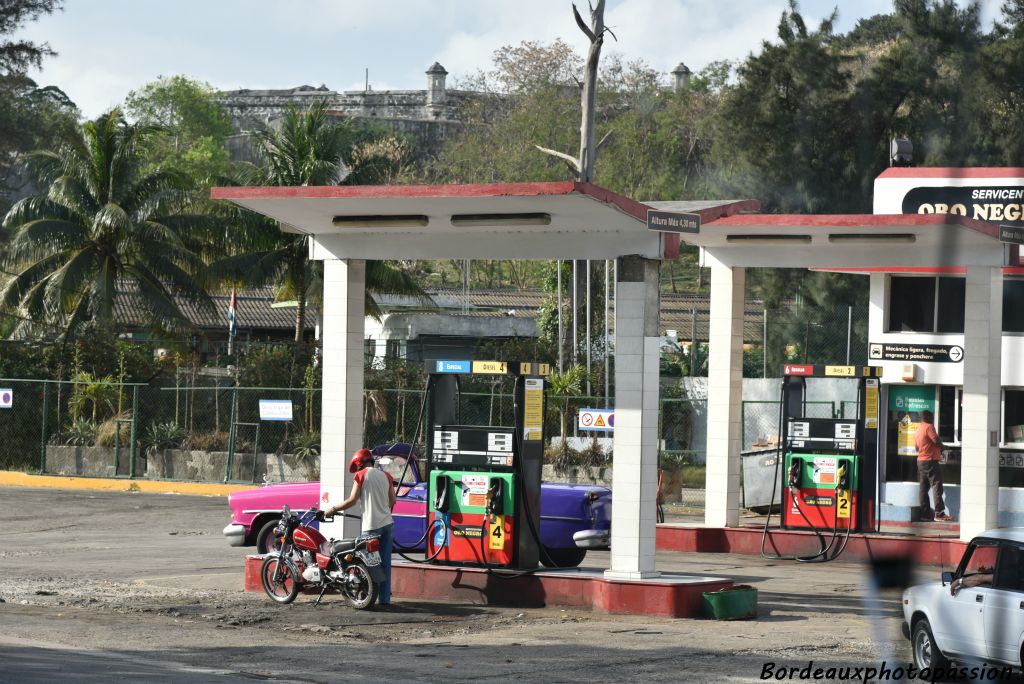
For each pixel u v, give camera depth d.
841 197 47.88
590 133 45.09
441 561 18.08
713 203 19.08
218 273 53.50
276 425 44.41
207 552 25.05
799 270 49.62
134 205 53.44
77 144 52.91
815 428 24.12
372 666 12.88
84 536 28.53
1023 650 11.08
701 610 16.69
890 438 28.53
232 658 13.23
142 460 43.03
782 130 49.38
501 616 16.59
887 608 17.69
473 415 43.88
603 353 51.09
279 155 55.75
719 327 24.86
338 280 18.81
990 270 21.52
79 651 13.30
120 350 48.12
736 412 25.05
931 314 28.08
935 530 25.53
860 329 48.22
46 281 51.50
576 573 17.56
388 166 56.38
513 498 17.58
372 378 45.66
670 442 42.28
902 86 41.12
